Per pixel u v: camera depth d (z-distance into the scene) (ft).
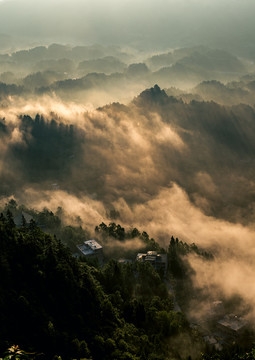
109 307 520.83
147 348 481.87
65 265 532.32
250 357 472.03
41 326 443.32
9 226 568.00
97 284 583.17
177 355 490.49
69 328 469.16
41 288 492.95
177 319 560.20
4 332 418.72
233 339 564.30
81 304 507.30
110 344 462.19
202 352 508.12
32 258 524.93
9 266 494.18
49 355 424.05
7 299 453.17
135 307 555.28
